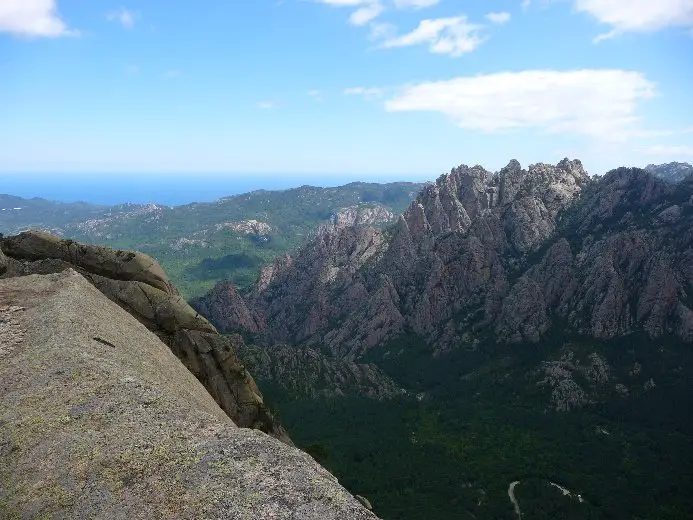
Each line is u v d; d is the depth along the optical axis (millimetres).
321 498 19250
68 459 21828
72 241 54969
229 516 18328
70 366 28734
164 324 48656
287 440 48656
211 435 23328
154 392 27234
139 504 19344
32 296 39969
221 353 47812
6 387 27062
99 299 42750
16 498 20266
